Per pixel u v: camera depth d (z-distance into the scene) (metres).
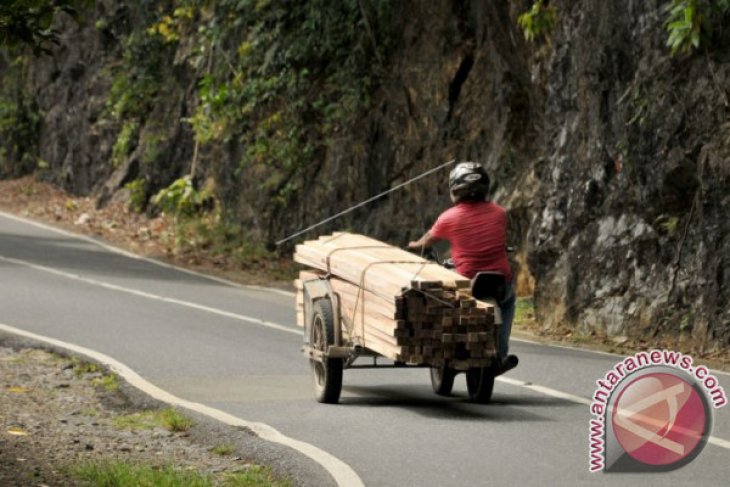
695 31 33.94
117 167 74.69
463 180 24.98
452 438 21.92
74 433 22.77
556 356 32.16
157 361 30.00
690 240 35.19
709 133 34.94
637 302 36.19
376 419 23.61
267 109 60.53
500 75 47.47
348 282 25.12
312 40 57.91
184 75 70.69
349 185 55.06
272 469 19.70
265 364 29.91
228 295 44.59
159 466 20.00
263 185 59.19
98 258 55.03
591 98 38.84
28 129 85.50
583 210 38.53
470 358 23.14
